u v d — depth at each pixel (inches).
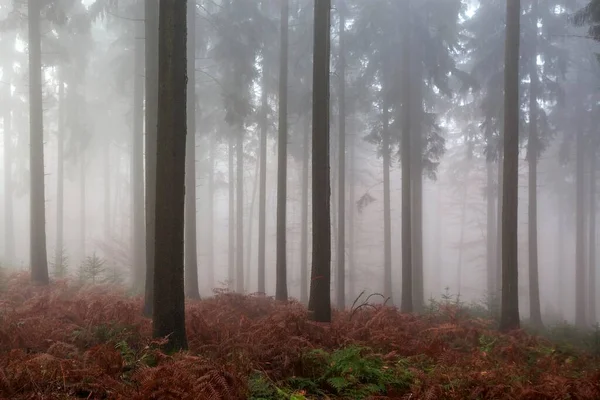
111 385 234.1
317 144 434.6
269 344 303.7
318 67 442.0
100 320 350.9
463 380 281.1
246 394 236.5
